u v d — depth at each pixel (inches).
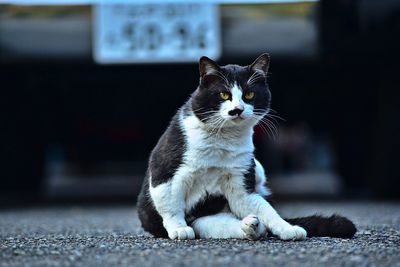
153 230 236.8
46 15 486.9
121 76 570.3
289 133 976.9
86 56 484.4
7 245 213.6
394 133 557.9
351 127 653.3
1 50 484.1
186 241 212.8
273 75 568.4
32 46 485.1
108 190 732.0
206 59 228.4
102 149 757.9
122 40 480.1
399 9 467.2
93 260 177.5
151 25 478.9
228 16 482.9
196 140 220.2
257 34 484.4
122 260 176.4
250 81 231.3
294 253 183.8
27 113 617.3
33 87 586.2
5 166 626.5
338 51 491.8
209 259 175.2
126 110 663.1
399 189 568.7
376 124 587.5
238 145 224.2
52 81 582.9
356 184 676.7
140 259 177.3
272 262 171.0
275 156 900.6
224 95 225.5
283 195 621.0
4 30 485.7
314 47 486.6
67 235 258.1
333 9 472.4
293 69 546.6
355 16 472.4
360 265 168.2
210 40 477.4
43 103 629.3
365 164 647.8
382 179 573.6
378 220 320.8
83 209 484.4
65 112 660.7
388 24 470.9
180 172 221.0
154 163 226.1
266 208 221.1
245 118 221.8
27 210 476.4
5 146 617.0
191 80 584.7
